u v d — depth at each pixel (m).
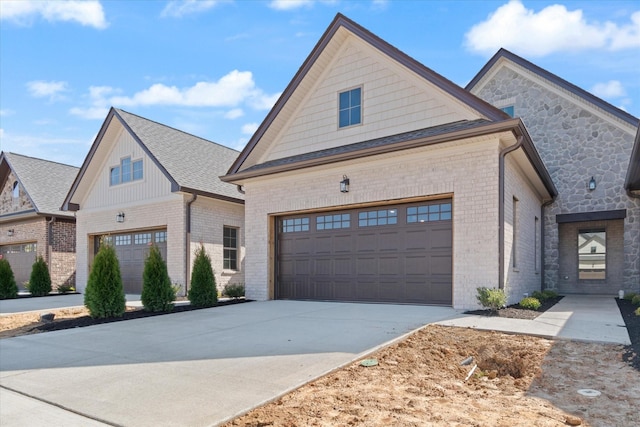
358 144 10.85
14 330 8.47
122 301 9.48
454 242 8.98
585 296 13.45
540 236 13.97
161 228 15.44
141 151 15.98
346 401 3.80
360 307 9.49
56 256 19.39
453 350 5.52
